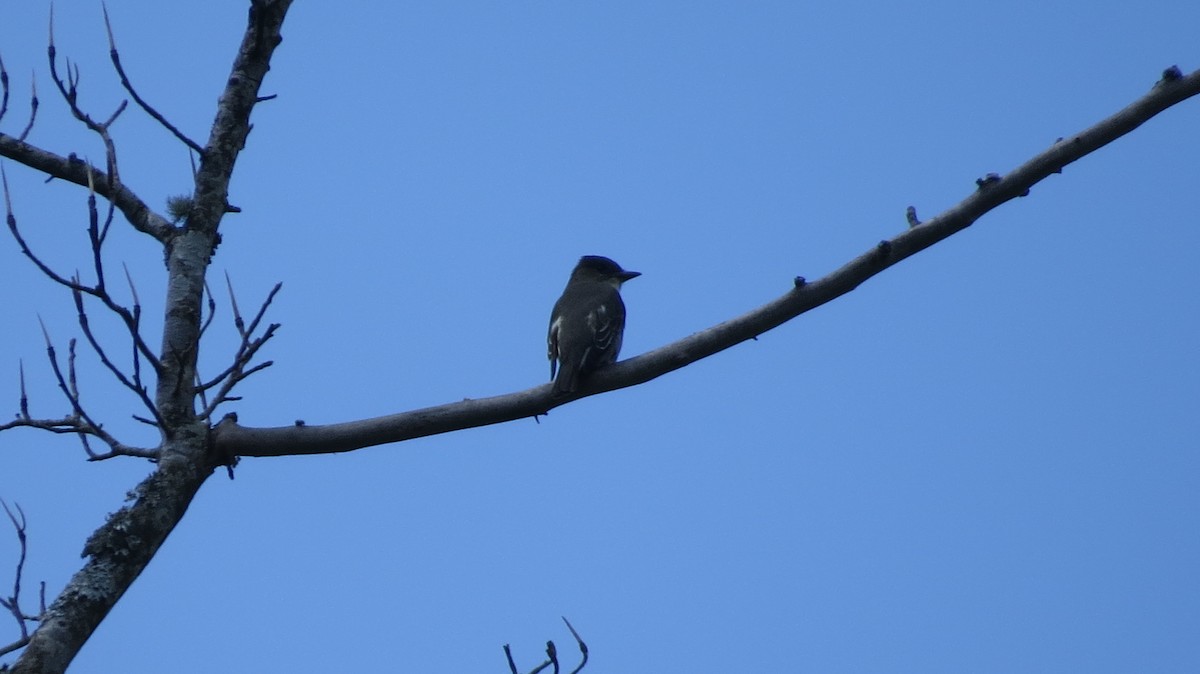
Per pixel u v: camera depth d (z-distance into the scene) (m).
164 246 11.88
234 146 12.08
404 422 11.62
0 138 12.12
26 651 9.83
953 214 11.55
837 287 11.65
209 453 11.25
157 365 10.84
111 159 10.62
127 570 10.47
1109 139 11.36
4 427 10.73
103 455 10.97
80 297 9.92
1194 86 11.20
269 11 12.15
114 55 11.40
